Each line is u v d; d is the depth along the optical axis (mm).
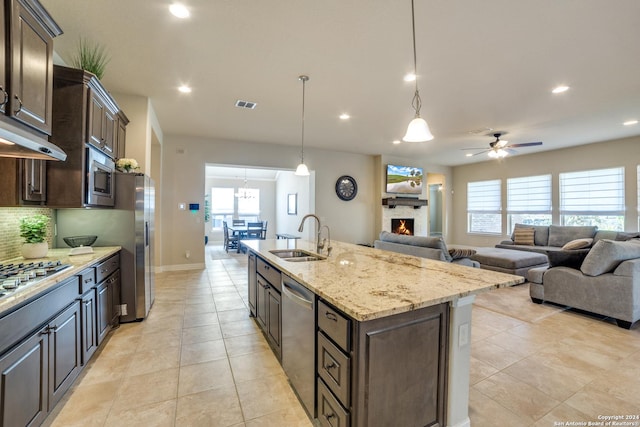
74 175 2334
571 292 3436
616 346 2625
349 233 7559
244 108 4219
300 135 5785
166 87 3488
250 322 3203
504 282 1651
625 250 3207
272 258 2457
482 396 1932
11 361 1318
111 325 2844
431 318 1474
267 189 11594
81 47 2627
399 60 2861
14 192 1990
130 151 3701
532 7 2094
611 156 5906
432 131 5305
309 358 1675
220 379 2129
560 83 3352
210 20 2266
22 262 2146
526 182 7348
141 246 3133
